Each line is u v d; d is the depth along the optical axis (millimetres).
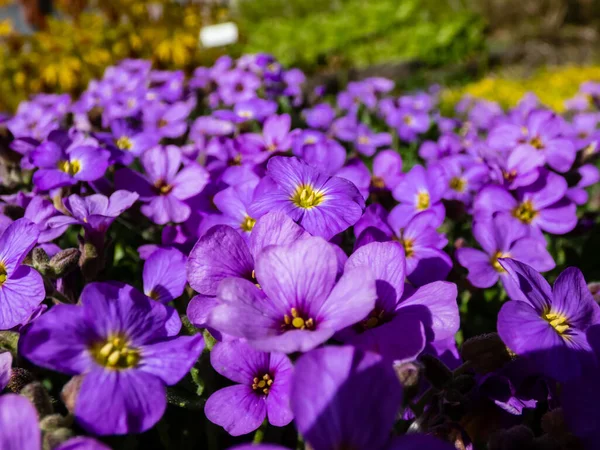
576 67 488
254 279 64
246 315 53
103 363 52
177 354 54
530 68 537
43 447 48
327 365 45
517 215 97
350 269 56
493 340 61
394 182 115
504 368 61
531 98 203
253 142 116
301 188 72
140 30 365
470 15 613
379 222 84
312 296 55
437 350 68
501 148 126
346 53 542
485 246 90
